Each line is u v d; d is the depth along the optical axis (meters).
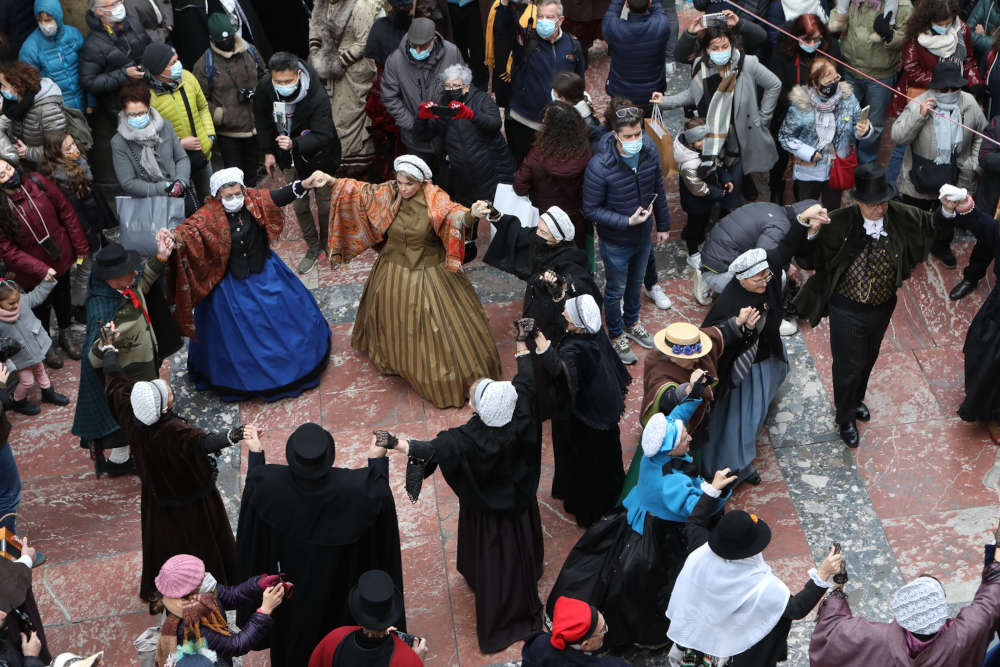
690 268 8.08
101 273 6.14
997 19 8.50
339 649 4.70
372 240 6.91
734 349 6.06
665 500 5.41
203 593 4.68
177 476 5.53
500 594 5.81
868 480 6.63
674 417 5.66
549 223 6.11
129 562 6.41
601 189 6.82
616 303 7.30
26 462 7.04
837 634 4.66
